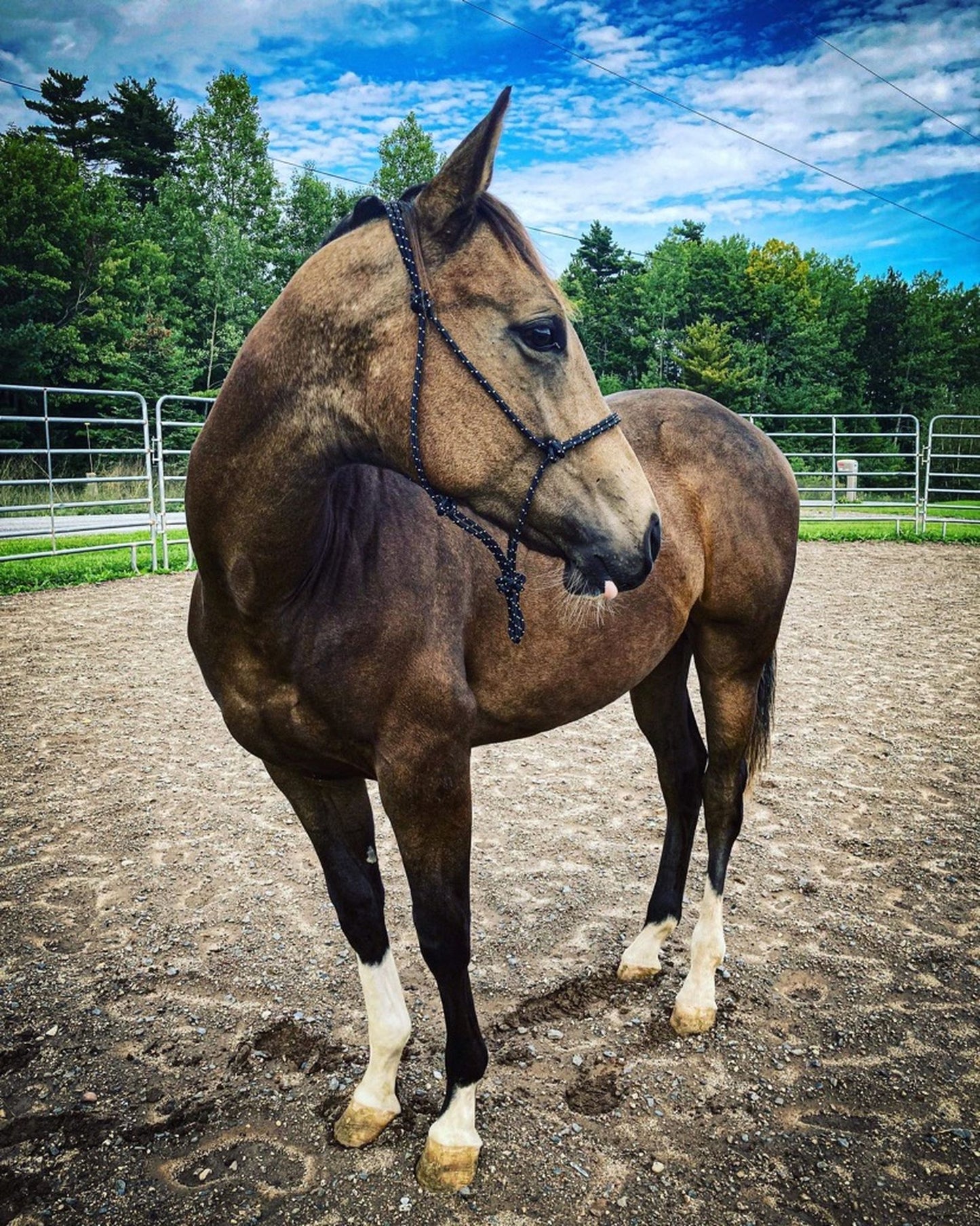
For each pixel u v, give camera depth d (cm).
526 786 436
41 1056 237
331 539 171
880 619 834
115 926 301
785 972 273
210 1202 189
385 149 3725
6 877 334
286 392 157
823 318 4566
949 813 395
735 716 264
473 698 186
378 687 174
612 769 463
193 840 368
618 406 265
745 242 4512
